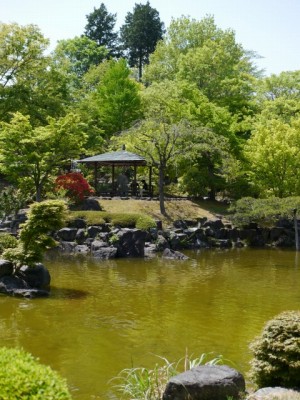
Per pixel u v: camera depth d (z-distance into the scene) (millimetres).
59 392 3844
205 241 31906
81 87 56844
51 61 42125
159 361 10039
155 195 41844
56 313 13797
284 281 20016
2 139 30172
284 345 7168
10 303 14711
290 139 37688
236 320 13531
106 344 11117
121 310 14414
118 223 29344
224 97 47125
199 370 7039
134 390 7562
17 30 39125
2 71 40062
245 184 38688
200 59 49812
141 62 79250
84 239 28203
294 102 44219
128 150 40031
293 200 31422
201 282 19438
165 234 30328
